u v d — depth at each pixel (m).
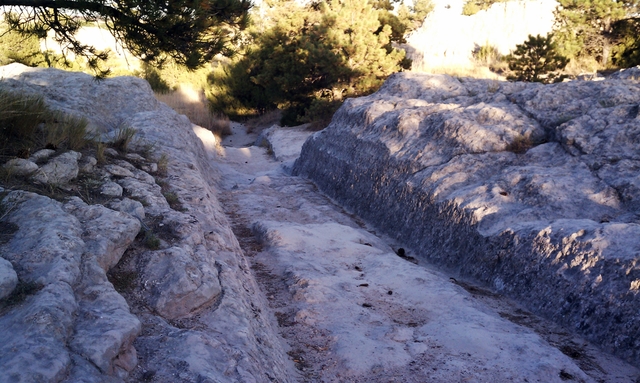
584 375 4.49
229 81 33.03
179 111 29.02
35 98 6.89
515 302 6.25
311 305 5.78
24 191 4.55
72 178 5.64
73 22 7.27
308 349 4.94
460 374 4.46
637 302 5.00
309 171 15.09
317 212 10.91
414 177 9.51
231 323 4.07
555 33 26.95
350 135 13.26
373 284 6.59
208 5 6.91
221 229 6.39
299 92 27.14
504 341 4.99
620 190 7.12
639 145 7.83
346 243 8.12
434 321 5.60
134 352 3.18
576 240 5.96
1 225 4.05
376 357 4.71
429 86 14.96
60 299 3.12
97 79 7.74
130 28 6.95
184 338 3.49
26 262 3.48
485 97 11.66
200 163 12.61
